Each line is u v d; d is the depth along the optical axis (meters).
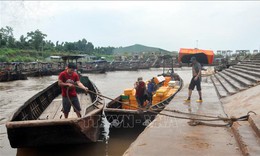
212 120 7.36
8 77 35.94
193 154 5.20
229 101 11.56
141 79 10.55
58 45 100.12
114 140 9.27
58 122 6.77
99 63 66.81
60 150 8.12
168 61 75.25
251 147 5.04
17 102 18.67
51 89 14.80
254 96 10.45
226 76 21.66
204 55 15.97
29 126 6.67
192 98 11.98
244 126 6.51
